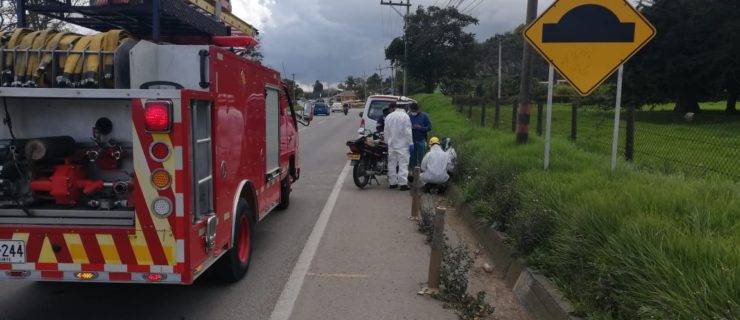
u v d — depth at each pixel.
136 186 4.30
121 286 5.80
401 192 11.46
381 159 11.93
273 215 9.13
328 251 7.06
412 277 6.06
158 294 5.56
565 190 6.32
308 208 9.72
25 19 6.12
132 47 4.75
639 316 3.61
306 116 10.24
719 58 38.50
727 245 3.82
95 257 4.39
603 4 7.77
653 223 4.40
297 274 6.14
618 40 7.77
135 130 4.25
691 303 3.27
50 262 4.43
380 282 5.90
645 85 43.56
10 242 4.43
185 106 4.27
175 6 6.27
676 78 42.19
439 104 39.66
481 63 106.94
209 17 7.15
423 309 5.16
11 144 4.60
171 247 4.34
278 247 7.22
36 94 4.30
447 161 10.84
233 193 5.58
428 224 7.86
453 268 5.55
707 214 4.54
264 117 7.01
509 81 77.00
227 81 5.34
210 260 4.90
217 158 5.02
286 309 5.16
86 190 4.63
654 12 41.94
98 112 4.89
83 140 4.93
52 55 4.77
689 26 40.69
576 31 7.83
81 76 4.75
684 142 13.45
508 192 6.99
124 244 4.36
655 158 10.13
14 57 4.82
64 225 4.48
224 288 5.72
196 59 4.84
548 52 7.89
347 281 5.93
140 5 6.00
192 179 4.45
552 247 5.30
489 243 6.92
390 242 7.50
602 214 4.94
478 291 5.63
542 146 10.76
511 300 5.38
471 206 8.48
